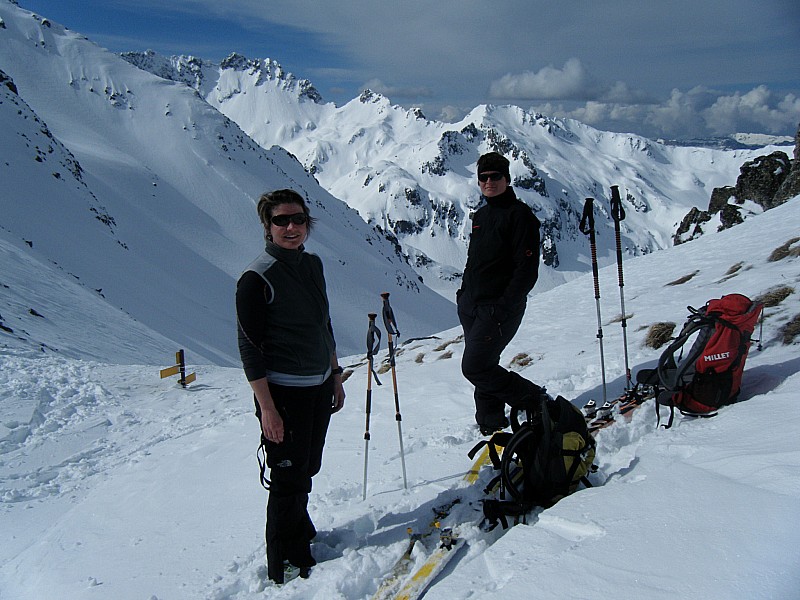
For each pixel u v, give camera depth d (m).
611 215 5.25
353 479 4.77
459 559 3.26
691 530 2.63
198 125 157.00
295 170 175.62
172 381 13.80
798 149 34.62
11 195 60.78
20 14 174.75
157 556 4.07
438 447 5.12
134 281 57.69
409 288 132.25
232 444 6.70
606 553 2.66
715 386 4.36
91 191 93.00
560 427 3.71
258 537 4.03
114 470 7.47
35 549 4.84
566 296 15.99
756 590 2.16
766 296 7.39
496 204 4.79
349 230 151.38
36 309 21.69
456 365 8.92
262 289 3.34
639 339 7.72
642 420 4.66
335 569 3.37
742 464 3.11
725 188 40.28
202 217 120.38
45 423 10.45
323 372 3.57
